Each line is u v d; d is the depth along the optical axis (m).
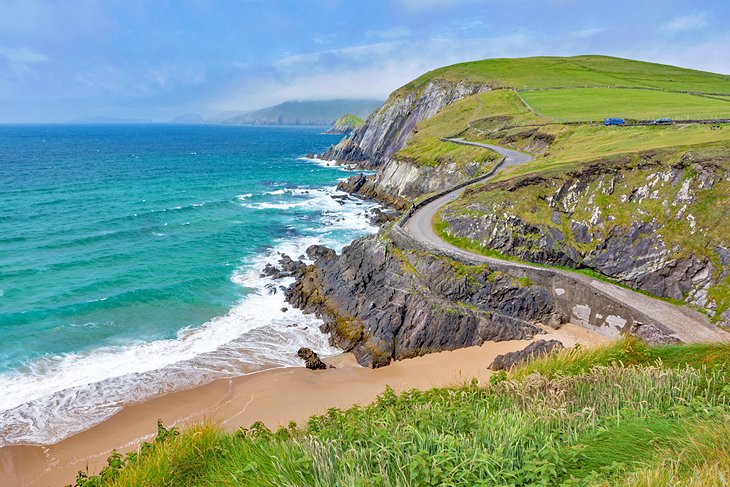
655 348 14.65
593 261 40.03
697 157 39.81
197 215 74.38
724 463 6.03
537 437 7.77
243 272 50.25
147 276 48.22
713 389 10.14
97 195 86.12
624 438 7.69
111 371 31.20
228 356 33.84
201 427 11.21
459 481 6.70
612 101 91.69
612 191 43.56
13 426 25.44
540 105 96.00
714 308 32.78
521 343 33.66
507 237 42.50
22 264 49.72
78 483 10.55
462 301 36.66
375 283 40.81
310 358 33.38
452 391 13.02
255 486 7.64
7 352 32.72
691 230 37.03
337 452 7.95
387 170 93.75
